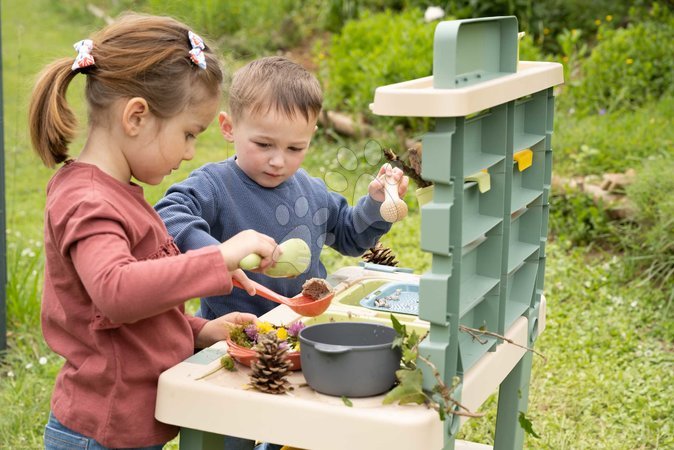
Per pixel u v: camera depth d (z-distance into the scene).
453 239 1.41
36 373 2.90
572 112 4.92
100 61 1.55
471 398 1.56
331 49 6.25
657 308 3.45
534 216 1.94
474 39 1.54
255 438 1.47
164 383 1.53
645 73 5.24
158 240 1.60
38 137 1.61
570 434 2.54
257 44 7.10
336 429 1.41
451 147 1.39
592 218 4.01
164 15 1.88
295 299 1.71
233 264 1.48
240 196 2.08
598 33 5.77
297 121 1.98
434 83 1.38
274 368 1.47
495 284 1.65
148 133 1.56
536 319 1.99
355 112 5.42
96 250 1.42
